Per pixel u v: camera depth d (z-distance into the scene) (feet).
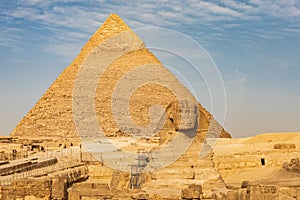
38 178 239.91
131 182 274.98
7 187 231.09
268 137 572.51
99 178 364.17
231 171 378.73
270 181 221.25
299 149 425.69
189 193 225.15
